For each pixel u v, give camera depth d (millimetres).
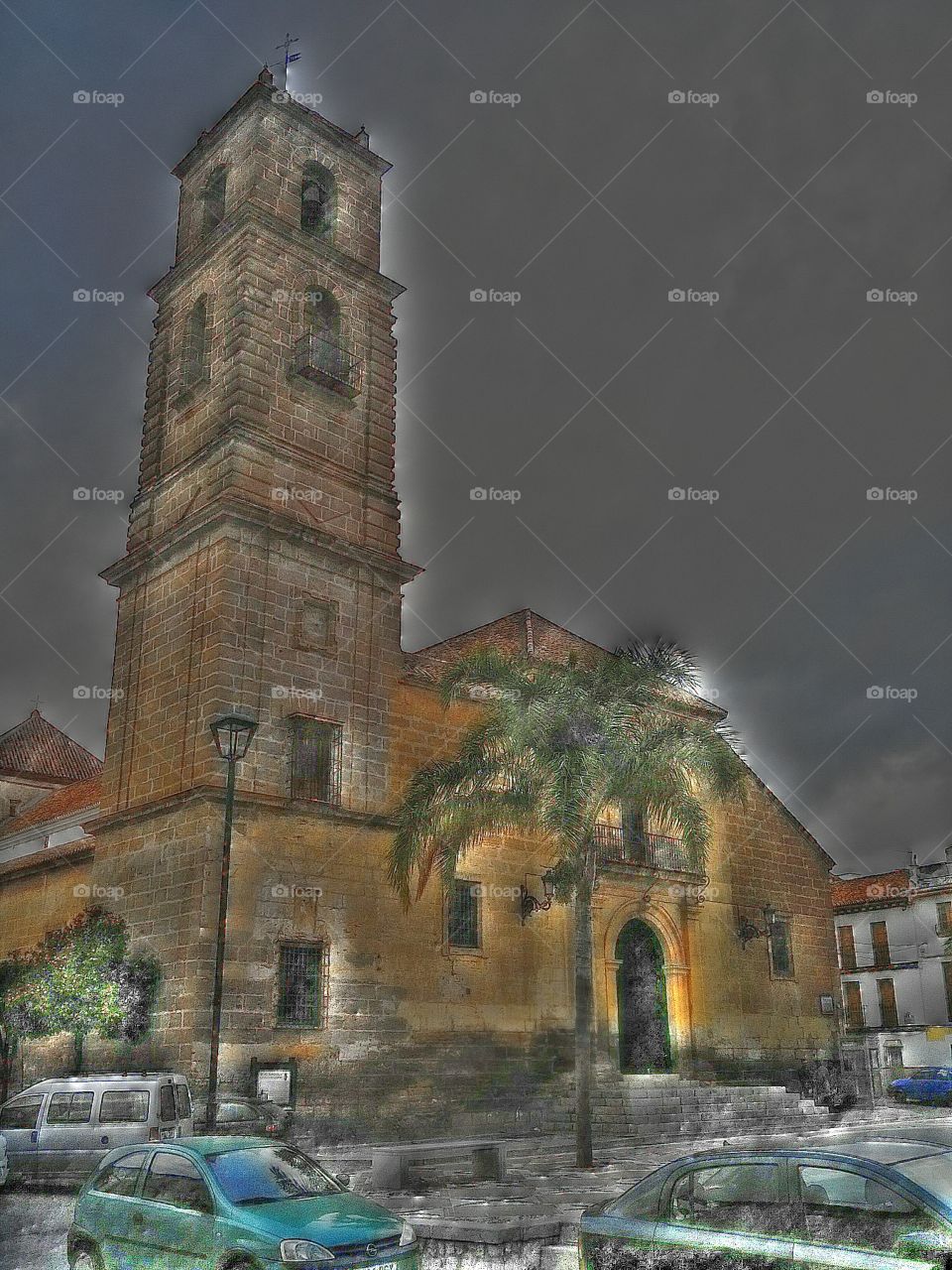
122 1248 9836
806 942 35594
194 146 33531
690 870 32031
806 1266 7508
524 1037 27469
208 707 24984
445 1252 12047
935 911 53219
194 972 22797
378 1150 18453
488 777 22078
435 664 29781
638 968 30906
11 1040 26562
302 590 27172
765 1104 29250
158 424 30766
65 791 40750
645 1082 28656
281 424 28547
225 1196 9539
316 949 24656
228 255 30172
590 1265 8602
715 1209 8172
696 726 22422
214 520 26344
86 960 23672
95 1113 17062
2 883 31594
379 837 26406
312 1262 8781
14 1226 13781
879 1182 7598
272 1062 23062
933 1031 50969
